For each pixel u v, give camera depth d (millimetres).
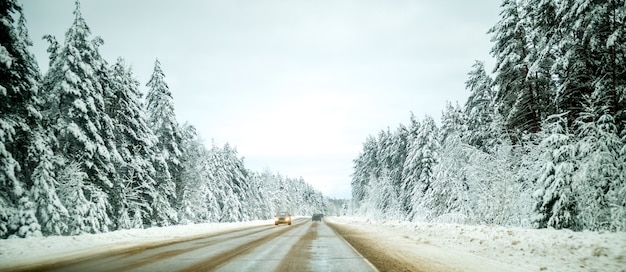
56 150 24125
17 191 18328
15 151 20703
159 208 33188
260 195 87500
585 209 15398
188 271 8031
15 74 18672
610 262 8812
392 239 16844
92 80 26234
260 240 16828
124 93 31016
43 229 19734
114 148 27406
